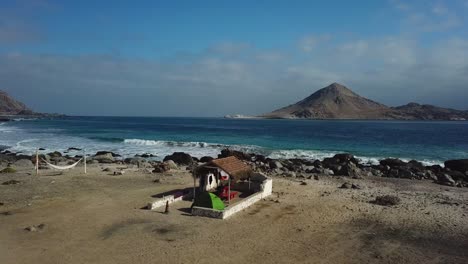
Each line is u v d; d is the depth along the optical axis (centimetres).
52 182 2677
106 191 2431
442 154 5450
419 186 2962
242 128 13250
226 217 1877
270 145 6594
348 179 3234
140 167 3647
